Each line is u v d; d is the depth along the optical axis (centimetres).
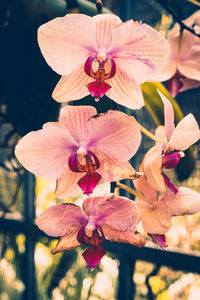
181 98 63
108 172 36
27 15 45
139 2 60
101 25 36
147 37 35
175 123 42
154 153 33
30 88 47
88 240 36
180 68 45
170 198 36
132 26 35
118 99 37
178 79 45
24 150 36
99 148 36
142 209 37
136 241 35
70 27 35
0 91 48
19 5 45
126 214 34
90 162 37
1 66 47
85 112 35
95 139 36
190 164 43
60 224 35
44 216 35
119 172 35
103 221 35
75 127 35
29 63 46
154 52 36
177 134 33
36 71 46
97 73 37
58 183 37
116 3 56
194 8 50
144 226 36
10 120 50
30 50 46
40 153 36
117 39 36
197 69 44
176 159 38
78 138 36
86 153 36
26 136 35
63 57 37
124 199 34
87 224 35
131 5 61
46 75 46
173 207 36
